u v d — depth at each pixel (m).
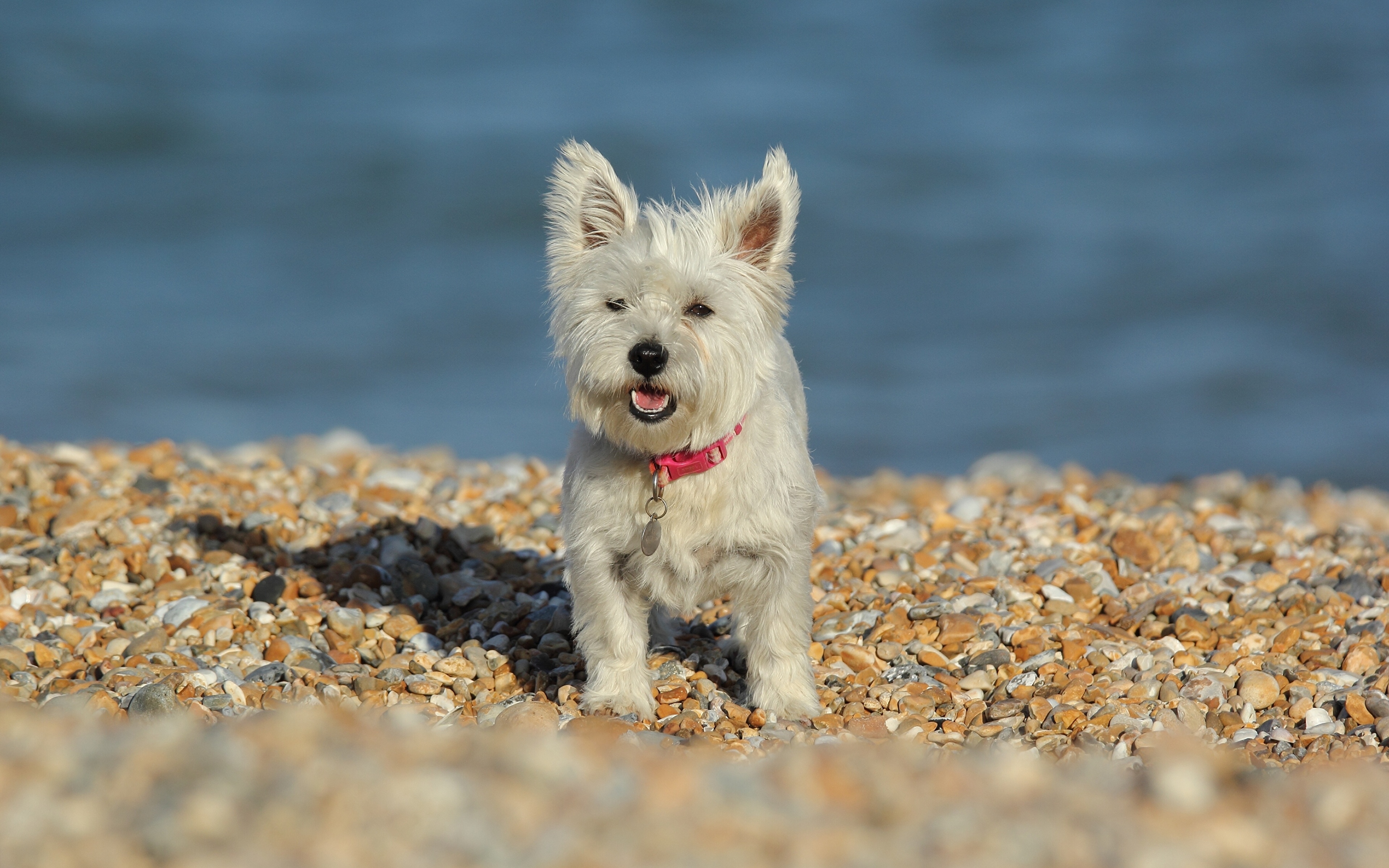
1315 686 7.48
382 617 8.66
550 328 7.70
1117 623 8.74
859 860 4.63
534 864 4.54
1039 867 4.62
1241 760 6.30
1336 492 15.16
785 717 7.17
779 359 8.34
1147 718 7.00
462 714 7.12
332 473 12.78
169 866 4.43
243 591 9.13
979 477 15.37
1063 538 10.71
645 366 6.68
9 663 7.45
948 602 8.91
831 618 8.88
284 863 4.45
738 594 7.42
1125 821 5.02
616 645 7.25
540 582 9.65
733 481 7.04
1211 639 8.32
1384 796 5.40
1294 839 4.97
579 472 7.36
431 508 11.50
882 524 11.15
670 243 7.18
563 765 5.29
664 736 6.58
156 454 12.88
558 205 7.51
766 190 7.32
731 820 4.91
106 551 9.54
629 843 4.70
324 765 5.17
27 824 4.66
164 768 5.08
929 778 5.39
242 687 7.29
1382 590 9.33
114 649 7.87
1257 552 10.25
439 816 4.79
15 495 10.93
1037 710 7.07
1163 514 11.48
